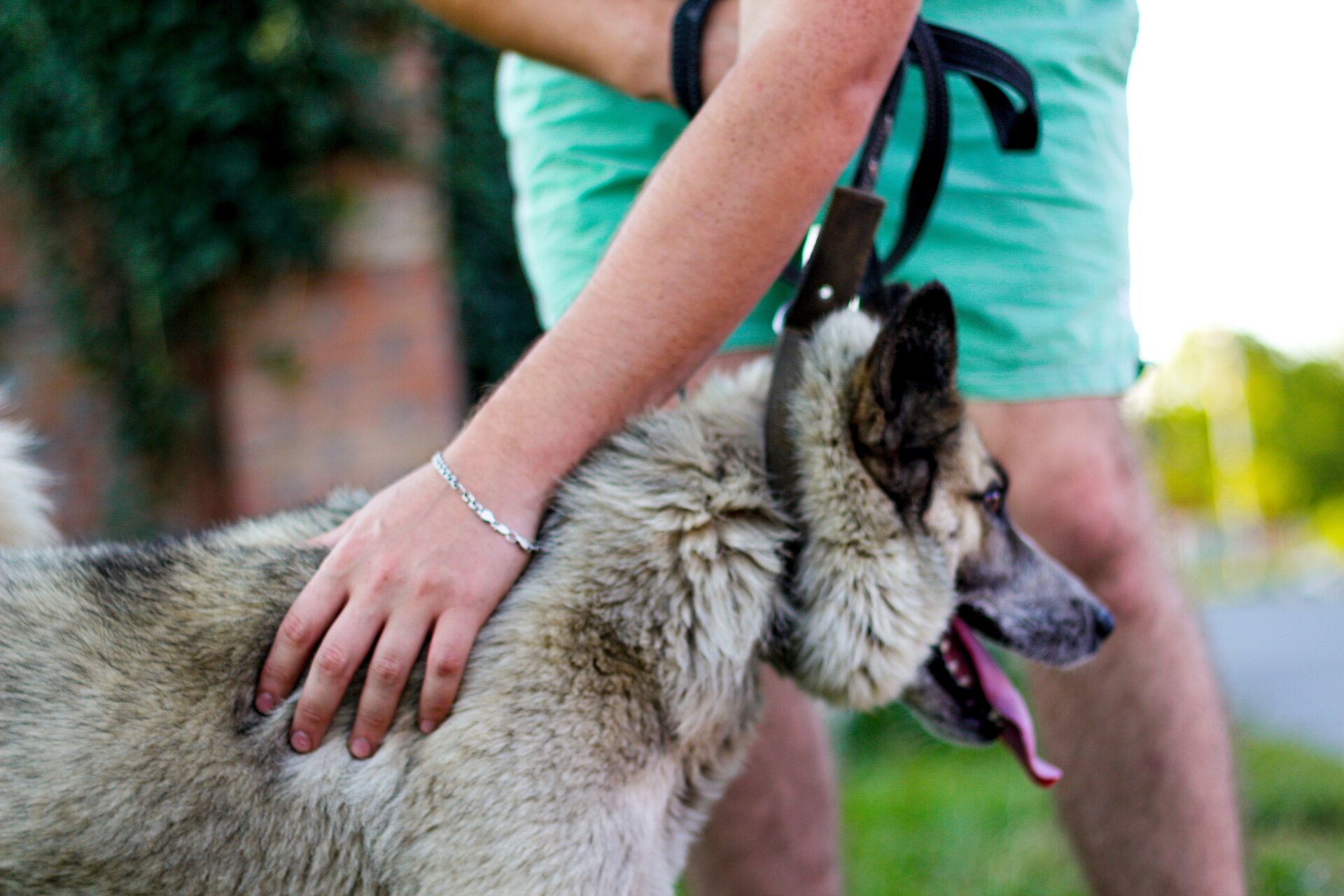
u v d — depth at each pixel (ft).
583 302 5.35
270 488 15.65
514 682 5.19
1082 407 7.64
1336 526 196.44
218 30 15.19
